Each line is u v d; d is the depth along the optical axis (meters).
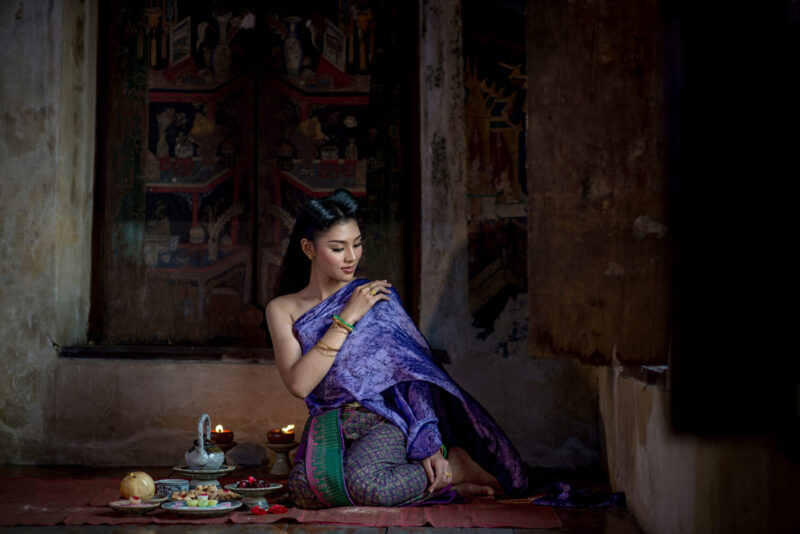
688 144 2.00
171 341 5.16
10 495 3.75
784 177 1.94
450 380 3.70
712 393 2.01
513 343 4.81
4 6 4.89
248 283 5.20
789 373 1.95
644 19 2.72
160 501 3.46
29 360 4.79
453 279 4.84
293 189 5.23
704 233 1.98
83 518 3.27
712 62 2.00
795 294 1.92
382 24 5.23
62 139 4.89
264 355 4.84
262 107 5.24
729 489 2.14
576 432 4.74
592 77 2.74
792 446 1.85
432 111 4.93
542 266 2.76
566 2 2.75
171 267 5.19
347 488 3.43
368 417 3.60
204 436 4.37
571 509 3.52
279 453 4.45
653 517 2.98
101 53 5.20
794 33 1.94
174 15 5.24
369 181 5.19
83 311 5.11
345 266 3.71
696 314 2.00
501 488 3.82
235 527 3.15
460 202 4.88
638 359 2.73
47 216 4.82
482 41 4.99
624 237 2.73
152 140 5.21
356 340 3.64
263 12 5.26
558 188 2.76
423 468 3.52
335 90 5.23
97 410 4.77
